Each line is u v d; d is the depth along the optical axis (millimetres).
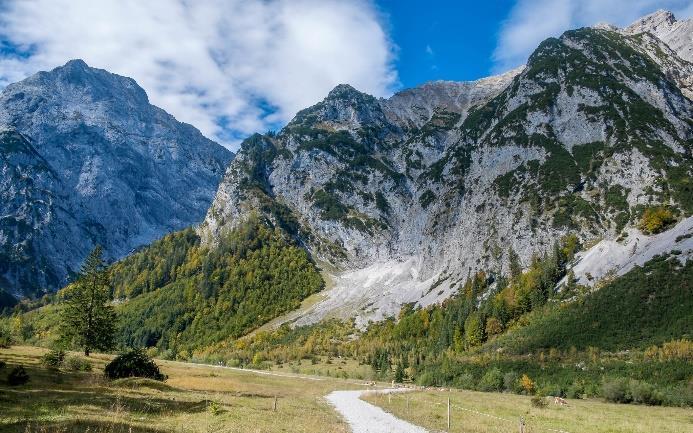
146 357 63750
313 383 97938
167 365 112688
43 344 162125
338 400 60812
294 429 29266
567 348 123625
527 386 98188
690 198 179375
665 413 55625
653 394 75500
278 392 67938
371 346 184375
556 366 113312
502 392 104125
